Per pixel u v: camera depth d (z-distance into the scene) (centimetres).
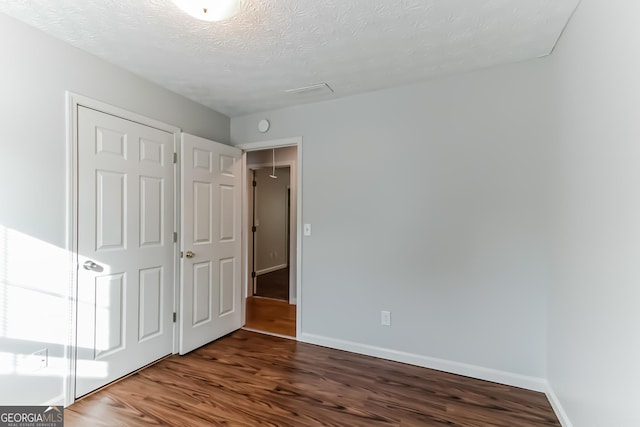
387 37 183
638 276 102
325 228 281
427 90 241
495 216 218
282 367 238
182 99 271
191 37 183
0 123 160
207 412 181
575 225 157
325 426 169
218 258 296
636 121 104
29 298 171
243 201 333
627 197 109
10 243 164
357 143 268
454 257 231
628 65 109
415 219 245
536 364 206
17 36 167
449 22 169
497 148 218
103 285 207
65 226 187
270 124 309
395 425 171
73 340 190
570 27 166
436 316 237
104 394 199
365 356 259
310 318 288
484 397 198
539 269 205
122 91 221
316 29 175
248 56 205
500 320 216
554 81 195
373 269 261
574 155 160
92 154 201
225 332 304
